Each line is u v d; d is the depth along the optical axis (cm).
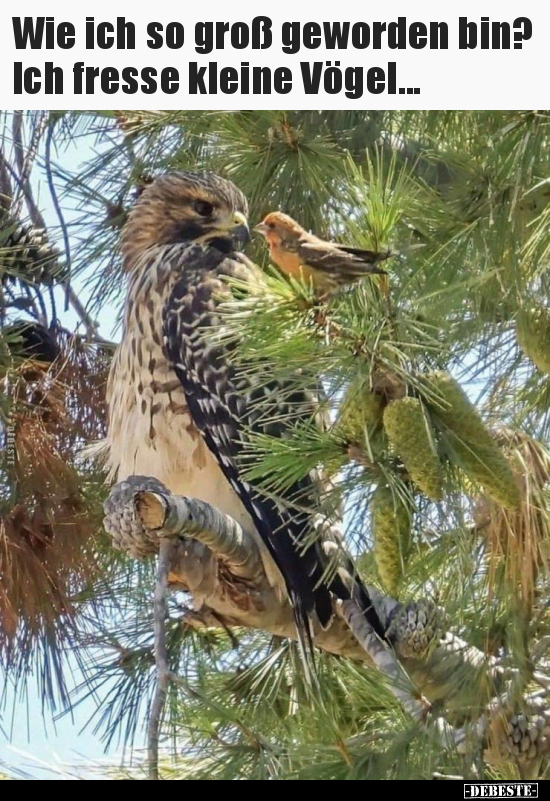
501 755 747
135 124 1034
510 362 816
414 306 717
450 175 928
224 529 713
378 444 623
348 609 744
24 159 1062
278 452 629
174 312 890
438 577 731
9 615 923
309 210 963
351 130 992
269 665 857
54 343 1036
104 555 966
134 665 901
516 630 722
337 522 762
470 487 679
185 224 977
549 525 678
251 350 612
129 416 904
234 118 970
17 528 946
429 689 754
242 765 756
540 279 819
